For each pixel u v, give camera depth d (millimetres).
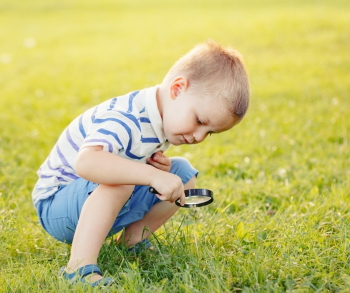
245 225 3109
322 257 2574
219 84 2594
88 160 2438
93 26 15375
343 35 11938
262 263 2494
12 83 9102
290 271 2486
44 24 16156
